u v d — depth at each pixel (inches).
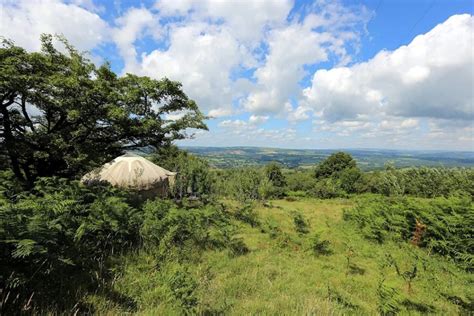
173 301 174.6
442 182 957.2
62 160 517.7
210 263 286.7
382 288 223.1
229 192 878.4
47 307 150.6
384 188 1119.6
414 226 446.6
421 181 1002.1
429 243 392.2
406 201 547.5
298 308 189.9
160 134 550.0
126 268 233.8
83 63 471.5
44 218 202.1
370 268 318.7
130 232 308.7
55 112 478.9
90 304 167.0
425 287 264.8
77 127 499.2
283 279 262.4
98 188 384.2
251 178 895.7
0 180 313.0
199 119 568.7
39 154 473.7
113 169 585.9
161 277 202.7
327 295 229.8
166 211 389.4
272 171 1800.0
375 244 417.4
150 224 320.8
